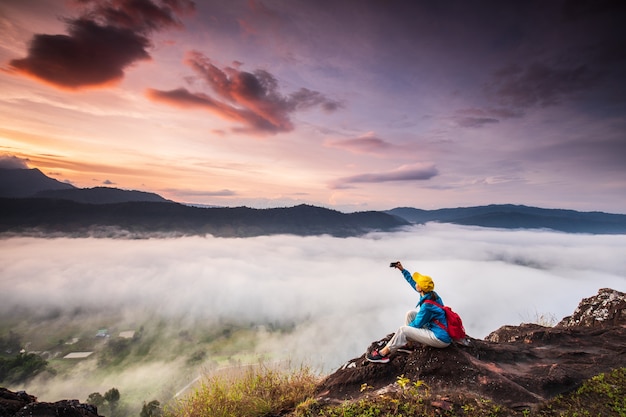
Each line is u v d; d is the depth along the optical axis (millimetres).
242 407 5504
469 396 4750
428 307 5488
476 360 5613
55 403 5207
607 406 4578
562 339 7223
